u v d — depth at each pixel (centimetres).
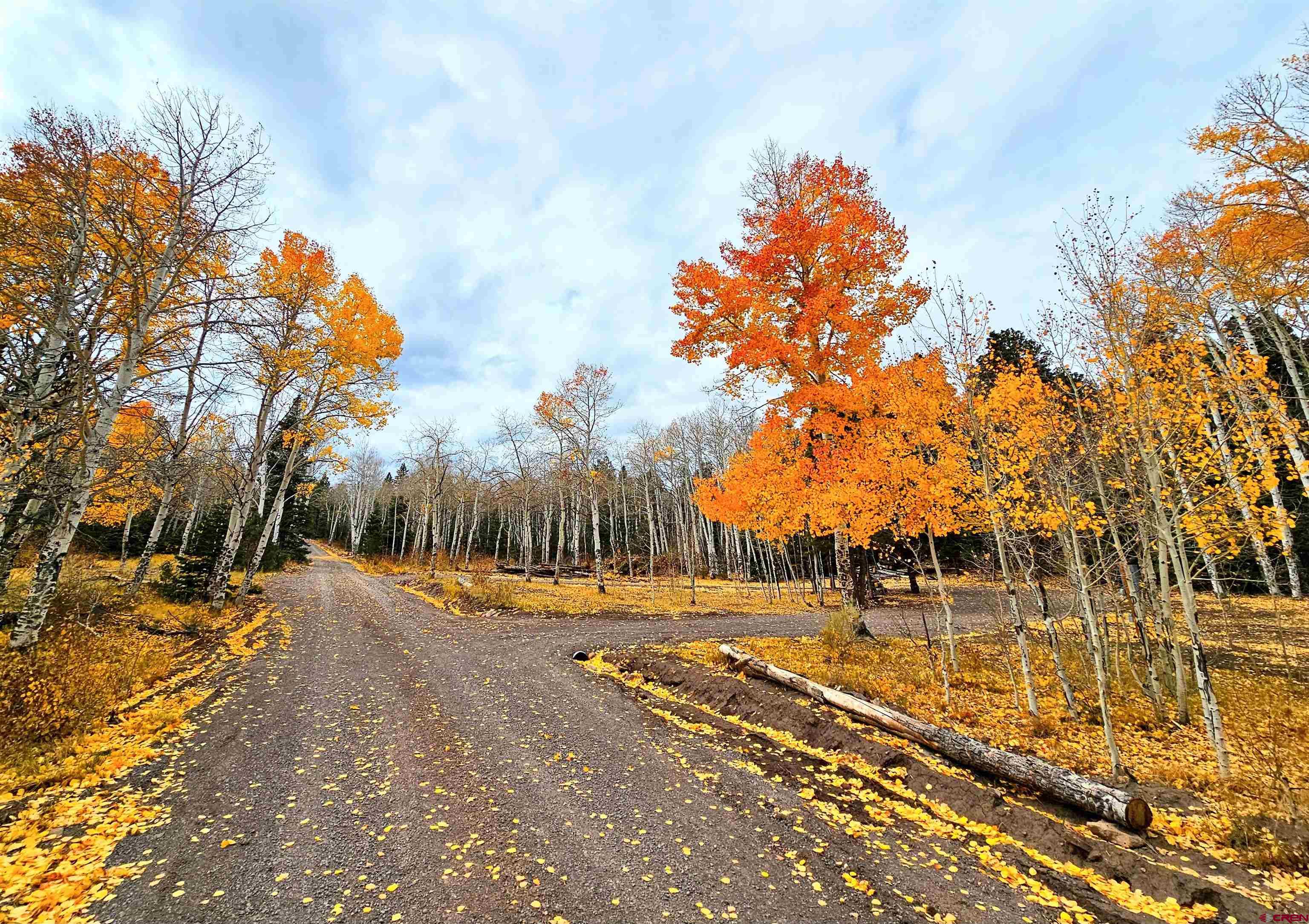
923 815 526
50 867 403
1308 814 459
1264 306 1000
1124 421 707
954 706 816
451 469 4334
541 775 607
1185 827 488
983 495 892
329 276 1666
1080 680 988
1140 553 959
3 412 838
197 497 2389
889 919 376
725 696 889
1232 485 737
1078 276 689
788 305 1370
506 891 399
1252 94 899
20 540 994
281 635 1359
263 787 559
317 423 1781
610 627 1639
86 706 692
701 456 4309
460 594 2125
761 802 552
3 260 809
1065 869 438
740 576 3819
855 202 1242
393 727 747
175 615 1349
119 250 952
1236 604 1692
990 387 880
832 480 1143
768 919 372
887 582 3156
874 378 1129
